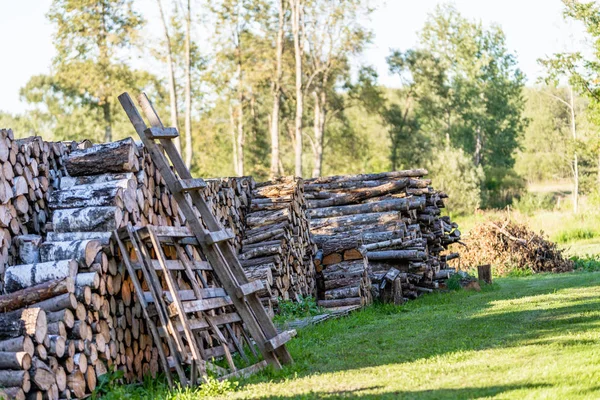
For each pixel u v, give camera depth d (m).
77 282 11.52
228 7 75.88
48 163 13.72
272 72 80.69
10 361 10.16
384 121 95.62
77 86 79.19
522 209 88.94
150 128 13.09
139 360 12.70
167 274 12.05
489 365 11.82
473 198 85.62
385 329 17.67
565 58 58.66
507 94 114.00
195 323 12.17
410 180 29.08
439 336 15.74
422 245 26.75
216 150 89.00
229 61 81.31
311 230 27.45
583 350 12.62
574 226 56.94
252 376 12.32
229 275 13.02
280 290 21.05
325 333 17.14
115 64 75.31
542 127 135.00
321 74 85.50
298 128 73.00
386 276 24.02
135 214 13.27
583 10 56.78
